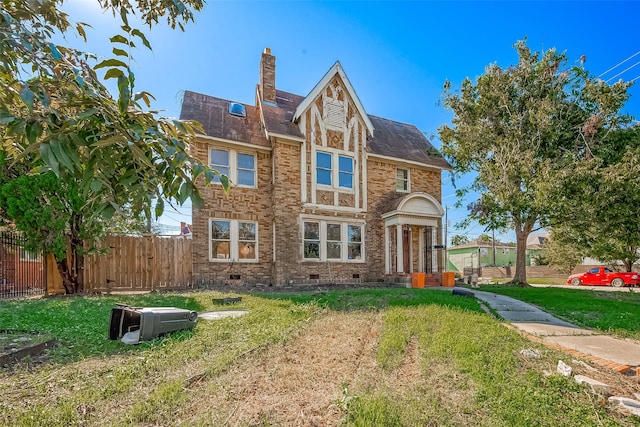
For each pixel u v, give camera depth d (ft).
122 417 7.94
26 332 15.48
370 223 50.06
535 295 34.94
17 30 4.93
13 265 35.27
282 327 16.30
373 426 7.79
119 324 14.99
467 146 52.85
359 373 11.03
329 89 48.37
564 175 41.78
